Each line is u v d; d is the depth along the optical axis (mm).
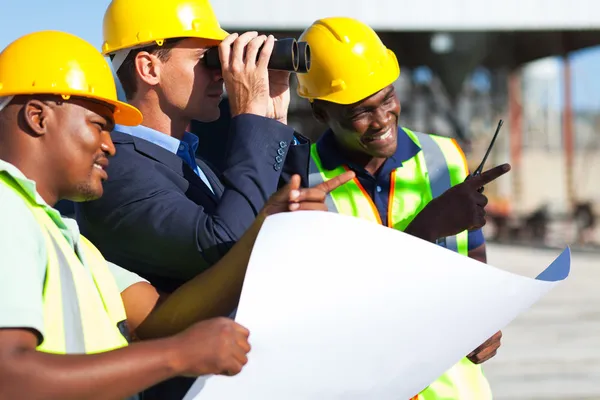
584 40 19906
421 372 1799
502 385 5832
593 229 19156
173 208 1958
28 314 1335
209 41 2125
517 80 24828
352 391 1713
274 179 1948
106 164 1666
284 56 2076
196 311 1803
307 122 18031
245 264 1713
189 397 1589
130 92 2145
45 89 1542
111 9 2145
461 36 19750
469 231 2850
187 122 2188
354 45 2809
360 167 2865
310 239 1589
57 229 1562
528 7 14719
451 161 2947
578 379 5945
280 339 1607
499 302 1837
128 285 1922
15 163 1556
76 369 1335
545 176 30016
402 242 1649
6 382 1300
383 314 1680
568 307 8867
